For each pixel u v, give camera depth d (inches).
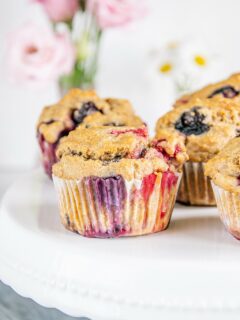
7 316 14.6
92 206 15.1
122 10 27.9
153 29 32.2
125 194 15.0
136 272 12.7
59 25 31.8
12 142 33.6
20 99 33.1
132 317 12.4
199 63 28.4
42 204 17.4
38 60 27.6
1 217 16.5
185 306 12.3
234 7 31.6
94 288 12.9
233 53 32.0
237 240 14.5
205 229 15.4
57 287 13.3
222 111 17.7
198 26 32.0
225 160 15.0
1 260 15.0
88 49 28.9
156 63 29.0
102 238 15.1
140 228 15.2
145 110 32.9
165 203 15.3
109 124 18.1
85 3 28.0
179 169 15.6
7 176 29.8
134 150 15.3
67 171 15.3
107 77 32.7
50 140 19.7
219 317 12.2
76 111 19.9
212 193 17.4
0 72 32.7
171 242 14.4
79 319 14.1
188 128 17.7
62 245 14.0
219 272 12.5
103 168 15.0
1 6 31.9
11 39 27.8
